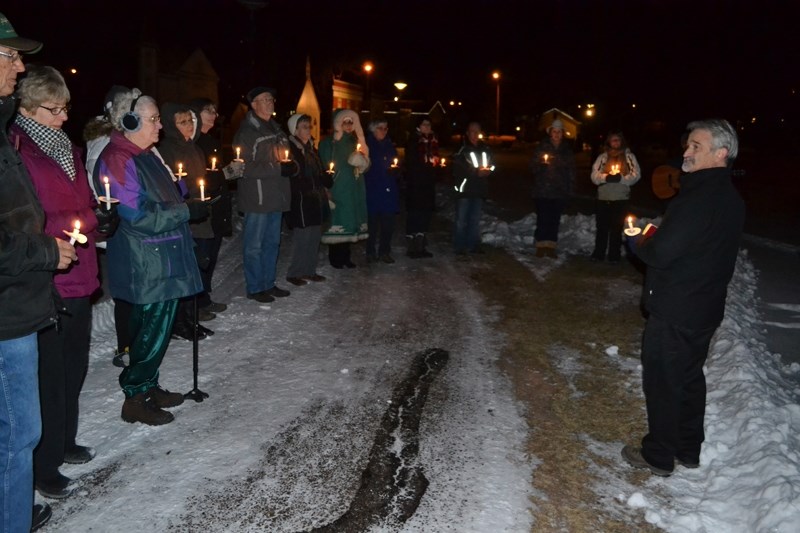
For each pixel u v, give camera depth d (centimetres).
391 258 907
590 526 343
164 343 428
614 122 3222
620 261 945
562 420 457
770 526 326
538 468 395
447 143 4372
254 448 406
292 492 362
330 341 596
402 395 489
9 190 269
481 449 414
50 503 346
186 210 407
